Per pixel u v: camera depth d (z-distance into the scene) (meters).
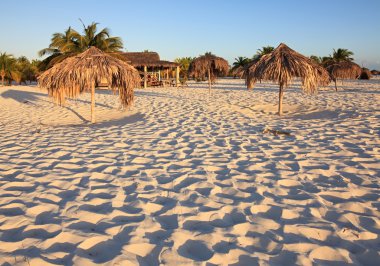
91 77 8.17
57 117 10.57
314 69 9.34
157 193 3.62
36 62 51.81
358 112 9.39
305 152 5.20
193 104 12.77
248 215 3.05
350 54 35.53
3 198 3.50
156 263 2.30
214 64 18.77
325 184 3.81
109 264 2.28
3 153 5.54
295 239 2.62
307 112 10.29
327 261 2.33
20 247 2.52
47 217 3.05
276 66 9.23
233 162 4.77
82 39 24.23
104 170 4.47
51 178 4.15
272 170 4.36
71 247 2.52
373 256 2.37
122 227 2.83
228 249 2.47
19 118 10.52
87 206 3.29
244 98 15.19
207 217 3.02
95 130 7.64
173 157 5.10
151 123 8.47
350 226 2.81
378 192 3.55
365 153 5.03
